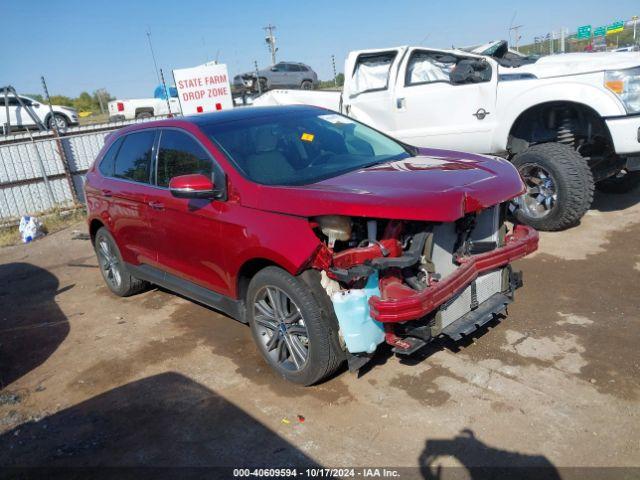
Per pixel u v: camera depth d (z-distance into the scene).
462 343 3.91
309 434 3.16
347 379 3.65
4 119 20.42
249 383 3.79
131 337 4.80
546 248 5.61
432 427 3.08
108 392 3.92
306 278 3.36
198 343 4.50
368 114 7.54
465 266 3.31
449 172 3.60
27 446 3.41
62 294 6.30
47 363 4.54
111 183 5.23
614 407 3.07
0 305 6.21
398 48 7.36
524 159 6.00
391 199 3.11
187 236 4.21
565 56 6.80
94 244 5.98
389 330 3.28
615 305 4.25
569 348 3.71
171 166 4.45
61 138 11.05
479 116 6.58
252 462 2.99
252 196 3.64
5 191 10.70
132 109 28.36
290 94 8.83
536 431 2.95
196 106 12.34
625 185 7.23
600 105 5.71
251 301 3.77
